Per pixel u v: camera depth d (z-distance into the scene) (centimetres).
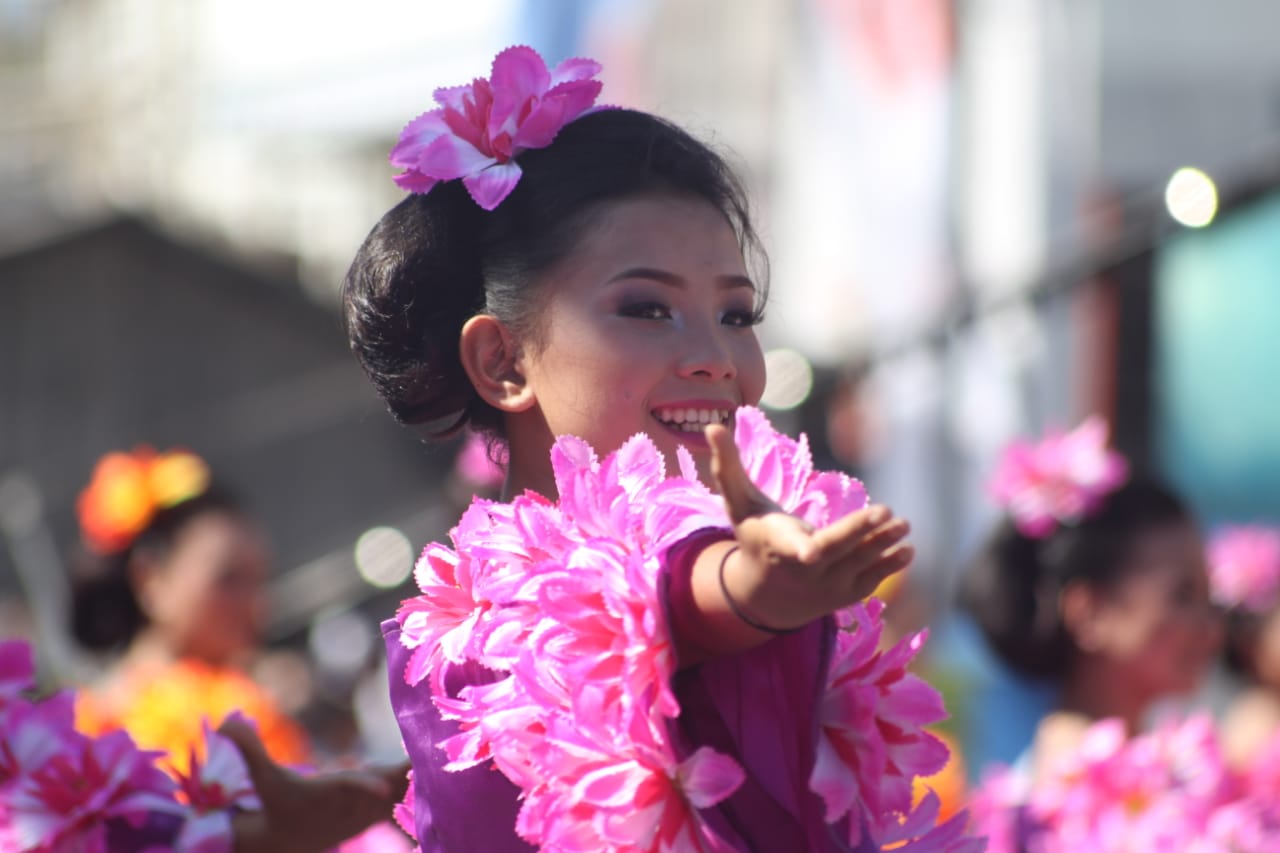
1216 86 1706
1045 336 1675
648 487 380
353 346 482
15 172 2719
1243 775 924
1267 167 1471
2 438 2412
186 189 2655
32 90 2786
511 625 394
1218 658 1277
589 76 454
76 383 2436
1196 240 1620
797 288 2031
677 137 455
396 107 2206
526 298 438
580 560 367
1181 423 1655
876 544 314
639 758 360
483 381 448
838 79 1948
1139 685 945
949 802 979
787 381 1772
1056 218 1688
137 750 551
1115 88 1698
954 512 1750
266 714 1064
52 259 2428
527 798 385
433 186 462
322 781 526
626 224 432
